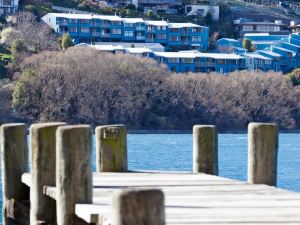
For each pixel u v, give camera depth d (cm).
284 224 2089
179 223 2102
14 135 3219
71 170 2389
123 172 3444
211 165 3341
